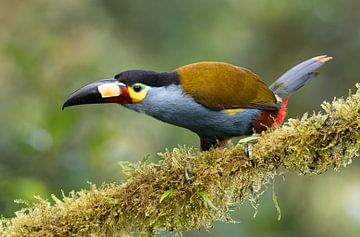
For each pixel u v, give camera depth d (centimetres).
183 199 846
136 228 849
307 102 1511
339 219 1568
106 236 838
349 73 1531
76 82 1470
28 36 1602
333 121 811
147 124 1492
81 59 1527
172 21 1570
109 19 1606
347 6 1570
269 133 850
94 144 1316
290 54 1580
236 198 849
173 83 945
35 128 1309
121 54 1582
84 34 1593
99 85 930
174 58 1563
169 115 951
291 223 1518
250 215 1461
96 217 836
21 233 826
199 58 1560
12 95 1458
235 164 842
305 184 1541
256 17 1602
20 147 1295
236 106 966
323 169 823
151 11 1577
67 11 1630
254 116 984
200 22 1575
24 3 1636
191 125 968
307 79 1077
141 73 934
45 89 1439
